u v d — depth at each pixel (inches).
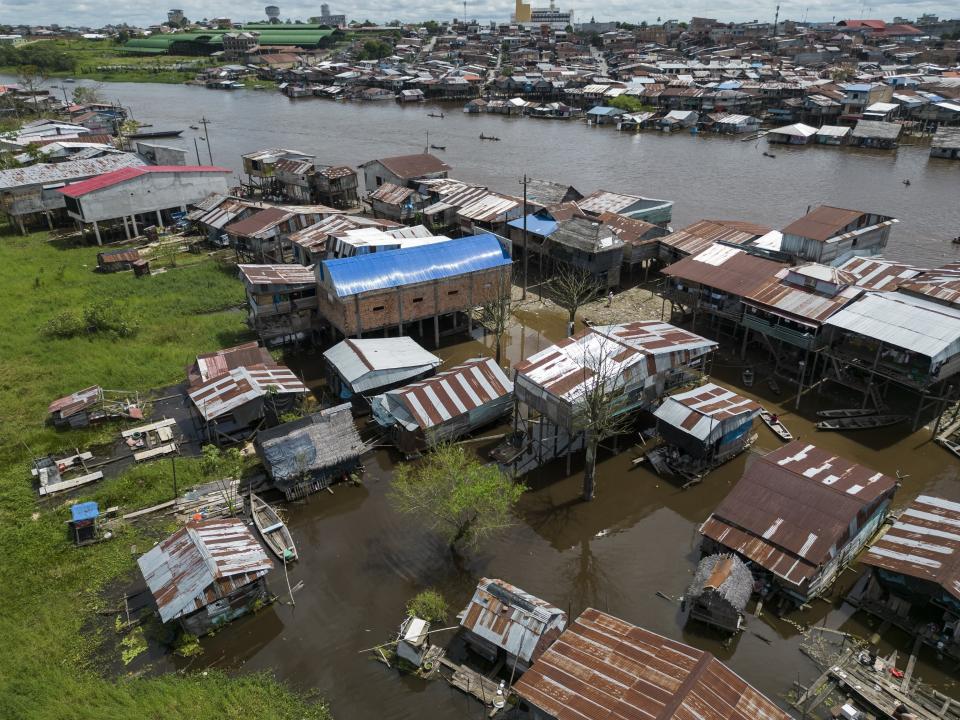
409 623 1120.8
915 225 3216.0
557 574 1285.7
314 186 3747.5
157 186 3189.0
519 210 2832.2
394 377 1793.8
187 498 1456.7
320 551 1346.0
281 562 1309.1
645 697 885.2
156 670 1087.0
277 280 2027.6
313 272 2138.3
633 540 1370.6
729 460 1599.4
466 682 1053.2
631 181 4183.1
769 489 1285.7
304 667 1094.4
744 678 1063.0
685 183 4119.1
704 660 929.5
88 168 3590.1
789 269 1967.3
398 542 1366.9
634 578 1274.6
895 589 1155.3
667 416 1565.0
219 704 1011.9
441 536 1378.0
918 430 1668.3
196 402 1630.2
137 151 4409.5
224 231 2955.2
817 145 5300.2
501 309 2012.8
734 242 2434.8
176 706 999.6
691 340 1718.8
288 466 1466.5
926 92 6338.6
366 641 1139.9
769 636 1135.6
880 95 6028.5
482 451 1646.2
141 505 1443.2
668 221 3002.0
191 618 1125.1
